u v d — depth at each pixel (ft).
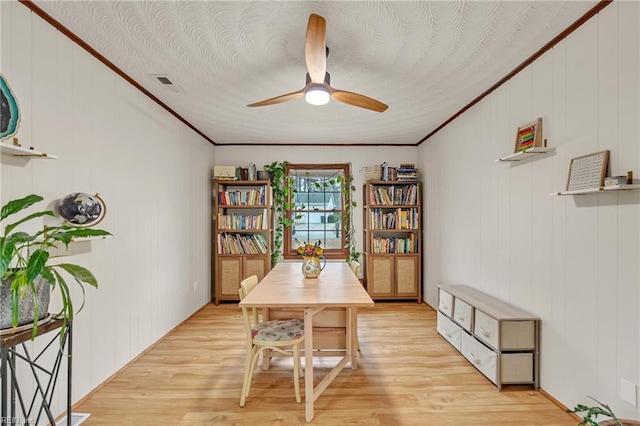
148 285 9.51
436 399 7.00
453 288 10.37
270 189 15.05
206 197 14.61
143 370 8.25
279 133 13.98
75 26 6.18
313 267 8.60
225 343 10.05
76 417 6.34
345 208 16.03
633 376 5.10
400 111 11.13
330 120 12.19
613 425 4.50
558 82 6.61
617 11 5.30
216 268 14.57
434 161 13.83
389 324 11.80
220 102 10.23
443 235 12.87
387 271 14.76
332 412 6.55
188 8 5.67
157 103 10.05
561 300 6.57
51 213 4.74
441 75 8.32
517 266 8.02
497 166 8.92
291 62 7.63
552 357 6.86
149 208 9.59
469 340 8.64
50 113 6.02
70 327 4.99
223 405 6.79
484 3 5.56
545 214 7.02
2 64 5.16
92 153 7.13
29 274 3.97
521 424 6.17
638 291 5.02
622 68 5.23
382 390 7.36
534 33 6.42
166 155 10.68
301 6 5.63
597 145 5.69
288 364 8.71
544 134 7.02
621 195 5.27
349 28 6.28
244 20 6.02
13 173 5.32
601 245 5.63
